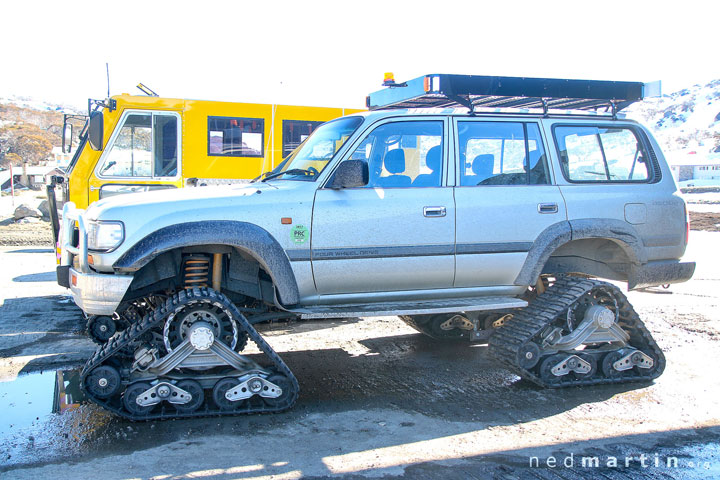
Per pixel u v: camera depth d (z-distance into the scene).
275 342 6.96
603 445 4.13
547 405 4.92
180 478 3.61
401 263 5.02
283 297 4.76
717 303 9.02
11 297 9.25
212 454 3.96
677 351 6.50
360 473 3.70
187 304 4.53
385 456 3.94
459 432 4.36
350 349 6.66
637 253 5.51
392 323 7.98
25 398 4.98
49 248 15.45
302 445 4.11
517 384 5.46
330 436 4.27
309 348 6.70
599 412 4.76
